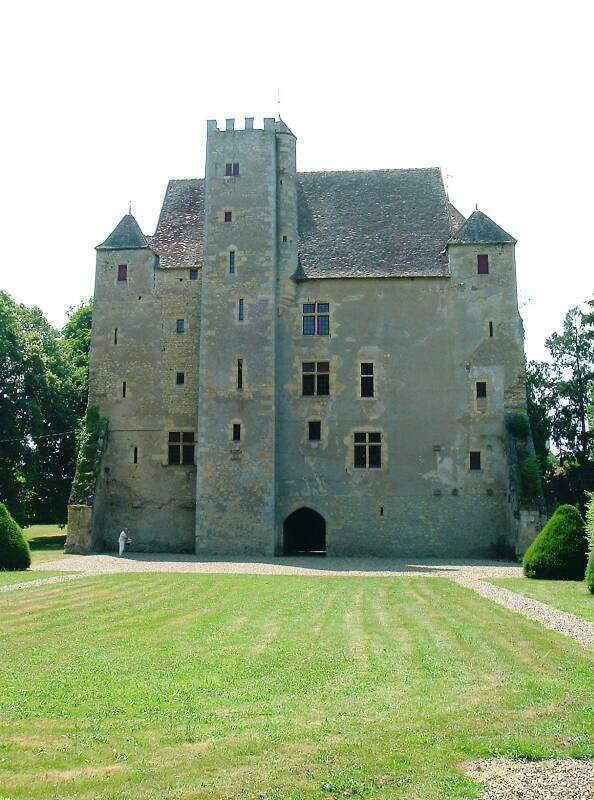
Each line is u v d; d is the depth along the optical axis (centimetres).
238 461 3422
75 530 3384
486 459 3434
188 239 3903
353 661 1176
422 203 3897
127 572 2550
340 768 736
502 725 861
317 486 3466
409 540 3406
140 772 723
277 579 2381
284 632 1428
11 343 4016
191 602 1833
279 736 820
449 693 992
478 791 693
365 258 3656
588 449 4897
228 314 3516
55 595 1925
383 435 3484
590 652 1250
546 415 4966
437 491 3431
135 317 3744
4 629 1444
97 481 3503
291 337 3569
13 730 841
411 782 709
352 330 3556
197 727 852
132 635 1389
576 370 5000
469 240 3578
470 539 3388
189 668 1123
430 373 3509
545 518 3156
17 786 688
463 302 3544
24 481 4184
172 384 3681
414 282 3575
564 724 866
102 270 3794
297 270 3616
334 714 898
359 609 1728
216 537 3384
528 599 1897
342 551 3419
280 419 3519
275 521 3444
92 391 3712
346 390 3522
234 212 3584
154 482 3625
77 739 812
